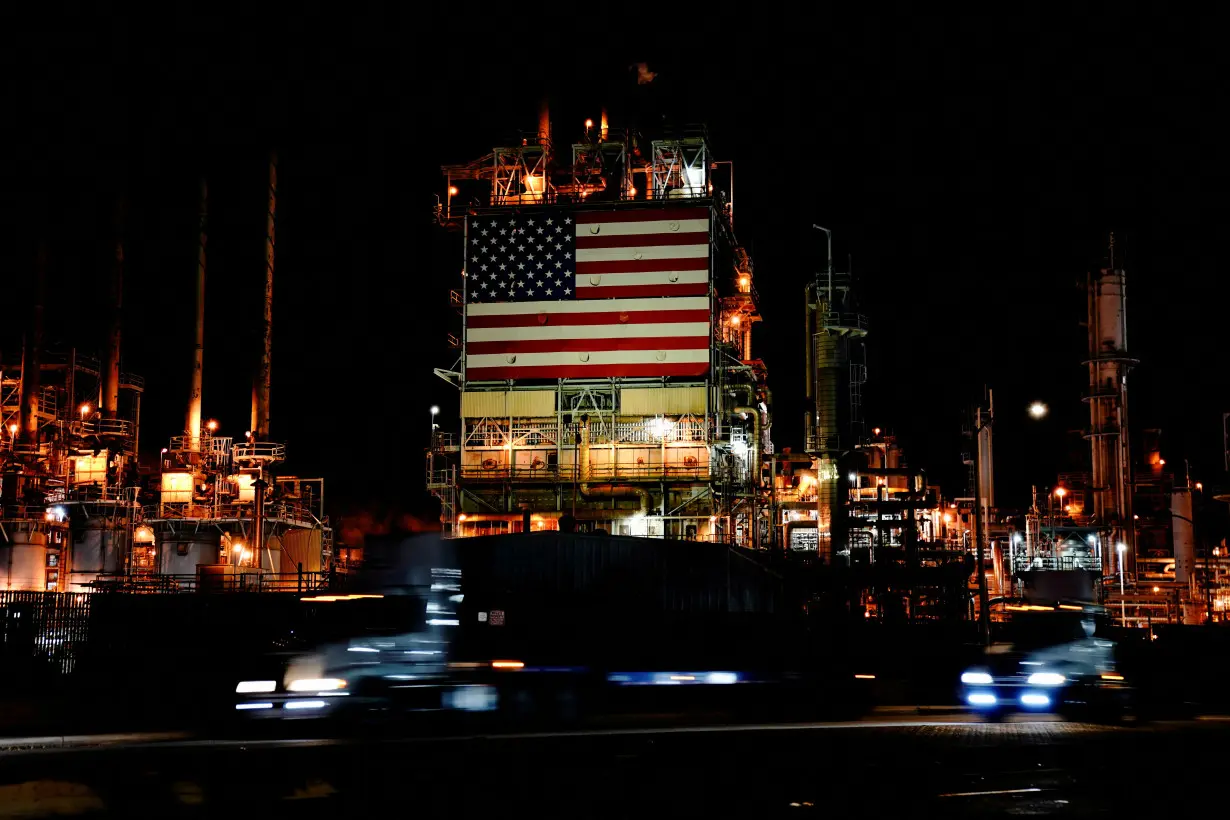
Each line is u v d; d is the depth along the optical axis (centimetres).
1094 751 2358
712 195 8025
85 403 8506
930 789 1922
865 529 7612
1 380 8681
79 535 8256
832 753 2292
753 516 8262
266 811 1703
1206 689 3438
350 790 1866
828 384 7806
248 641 3459
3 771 2047
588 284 7750
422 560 4897
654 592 5066
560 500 7656
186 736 2492
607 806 1748
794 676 3150
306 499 9538
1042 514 9388
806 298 8475
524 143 8494
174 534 8331
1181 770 2131
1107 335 8888
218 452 8744
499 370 7712
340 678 2762
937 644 3447
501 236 7862
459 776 1994
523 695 2822
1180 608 7688
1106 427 8850
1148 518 9850
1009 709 3058
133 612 4072
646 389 7688
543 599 3197
